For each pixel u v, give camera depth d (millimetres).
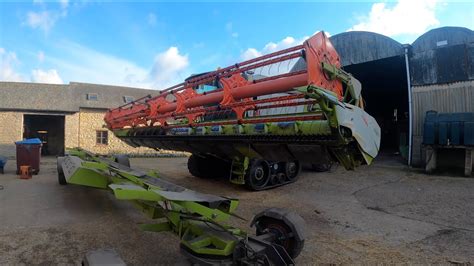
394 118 22312
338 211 6301
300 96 3928
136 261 3775
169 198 3158
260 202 7023
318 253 4148
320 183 9250
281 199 7324
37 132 24031
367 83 19328
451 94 11734
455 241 4625
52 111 20844
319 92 3404
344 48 14008
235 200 3537
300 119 3996
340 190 8344
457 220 5664
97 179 5297
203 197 3490
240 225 5230
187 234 3174
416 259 3979
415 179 9797
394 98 22812
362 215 6016
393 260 3945
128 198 2979
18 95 20969
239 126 5082
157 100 7570
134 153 21984
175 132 6781
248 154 5496
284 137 4258
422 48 12477
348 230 5129
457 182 9203
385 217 5883
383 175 10523
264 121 4469
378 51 13141
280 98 4184
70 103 21828
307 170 11406
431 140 10891
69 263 3719
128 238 4539
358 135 3771
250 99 5203
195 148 6992
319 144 3943
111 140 22297
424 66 12398
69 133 21469
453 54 11828
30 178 9984
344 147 3869
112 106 22891
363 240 4656
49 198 7023
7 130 19875
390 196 7613
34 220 5359
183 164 15695
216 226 3240
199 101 5961
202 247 2947
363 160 4043
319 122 3807
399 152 16297
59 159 8672
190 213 3334
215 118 6242
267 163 8281
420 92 12391
